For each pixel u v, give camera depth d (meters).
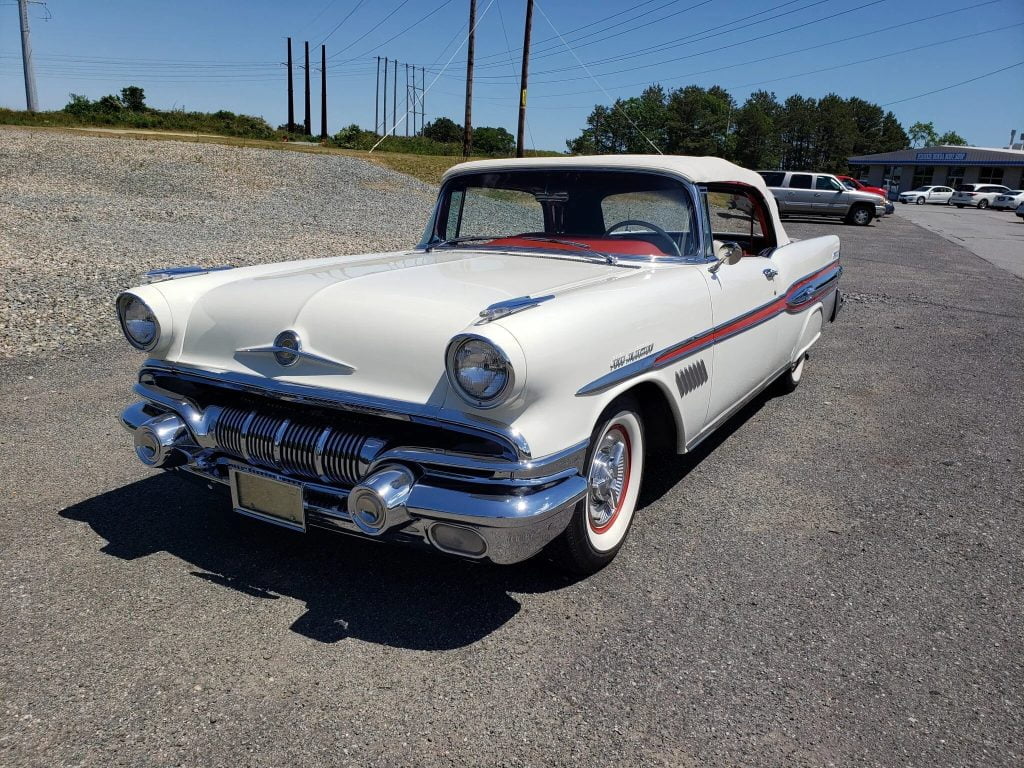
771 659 2.43
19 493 3.48
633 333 2.77
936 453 4.39
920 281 11.77
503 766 1.96
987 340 7.58
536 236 3.76
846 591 2.86
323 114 50.94
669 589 2.84
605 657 2.42
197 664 2.32
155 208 15.11
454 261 3.39
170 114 43.38
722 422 3.93
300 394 2.54
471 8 29.52
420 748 2.01
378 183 21.88
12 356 5.64
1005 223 29.80
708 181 3.66
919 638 2.57
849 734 2.11
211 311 2.87
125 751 1.96
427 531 2.38
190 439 2.86
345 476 2.50
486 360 2.21
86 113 39.16
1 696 2.15
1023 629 2.64
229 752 1.97
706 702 2.22
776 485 3.88
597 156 3.76
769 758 2.01
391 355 2.44
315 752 1.98
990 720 2.18
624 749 2.03
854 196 24.89
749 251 4.84
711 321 3.41
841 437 4.64
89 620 2.53
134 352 5.93
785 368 5.03
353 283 2.81
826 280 5.51
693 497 3.71
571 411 2.45
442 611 2.66
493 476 2.30
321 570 2.92
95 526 3.20
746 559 3.09
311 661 2.36
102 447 4.05
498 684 2.28
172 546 3.06
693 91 89.62
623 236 3.59
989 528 3.43
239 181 19.64
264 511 2.71
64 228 11.88
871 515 3.54
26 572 2.81
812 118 109.31
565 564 2.83
